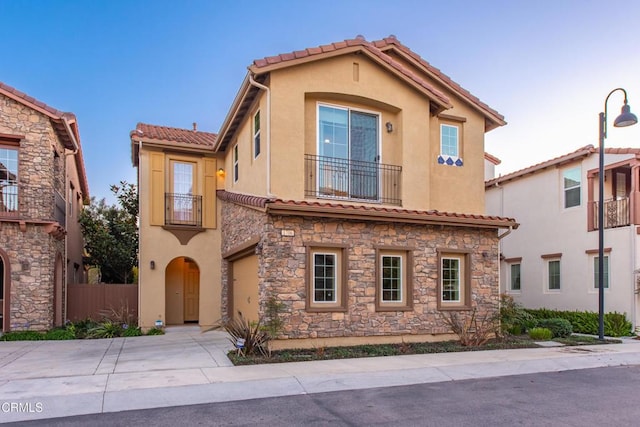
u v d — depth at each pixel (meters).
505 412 6.33
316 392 7.26
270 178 10.91
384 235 11.39
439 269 11.97
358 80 12.07
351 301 10.84
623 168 16.08
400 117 12.62
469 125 14.06
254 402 6.71
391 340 11.24
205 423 5.78
